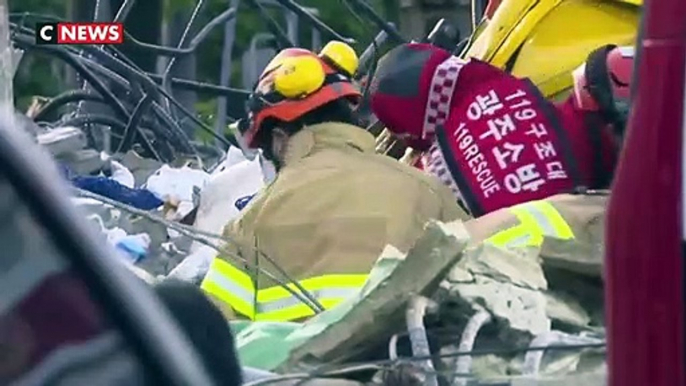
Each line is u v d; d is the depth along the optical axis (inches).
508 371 430.0
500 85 605.0
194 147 1363.2
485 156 593.9
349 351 454.3
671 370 325.1
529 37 719.1
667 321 325.4
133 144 1290.6
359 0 1200.8
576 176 584.4
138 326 272.1
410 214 591.5
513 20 722.8
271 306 574.2
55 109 1315.2
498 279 454.9
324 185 600.4
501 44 724.7
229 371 368.2
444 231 449.4
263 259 590.6
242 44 1695.4
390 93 622.8
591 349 432.8
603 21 712.4
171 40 1619.1
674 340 324.8
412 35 1192.2
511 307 447.2
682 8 329.7
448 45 923.4
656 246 326.6
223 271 579.8
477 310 443.8
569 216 525.7
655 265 326.6
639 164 330.3
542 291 460.4
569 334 452.1
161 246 797.2
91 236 271.3
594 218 527.5
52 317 266.7
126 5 1285.7
